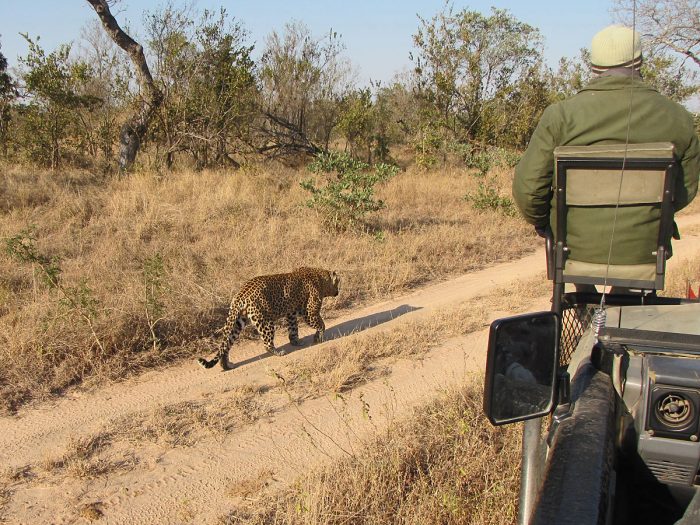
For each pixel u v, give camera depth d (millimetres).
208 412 5660
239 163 21859
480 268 10812
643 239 2959
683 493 2348
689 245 12297
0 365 6133
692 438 2254
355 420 5473
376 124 29188
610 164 2881
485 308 8344
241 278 8805
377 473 4352
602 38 3053
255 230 11250
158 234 10914
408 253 10773
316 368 6484
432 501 3879
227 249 10133
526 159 3160
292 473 4742
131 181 15148
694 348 2514
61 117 18875
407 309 8539
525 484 2514
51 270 7238
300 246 10648
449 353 6914
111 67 22344
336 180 14141
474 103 26781
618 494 2393
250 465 4859
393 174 13281
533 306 8422
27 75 18375
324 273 7520
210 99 20266
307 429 5367
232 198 13320
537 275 10000
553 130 3062
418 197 16375
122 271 8766
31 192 12750
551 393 2350
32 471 4766
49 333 6570
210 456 4984
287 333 7832
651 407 2291
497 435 4754
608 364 2516
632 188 2895
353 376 6340
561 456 2068
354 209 12109
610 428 2191
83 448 5023
